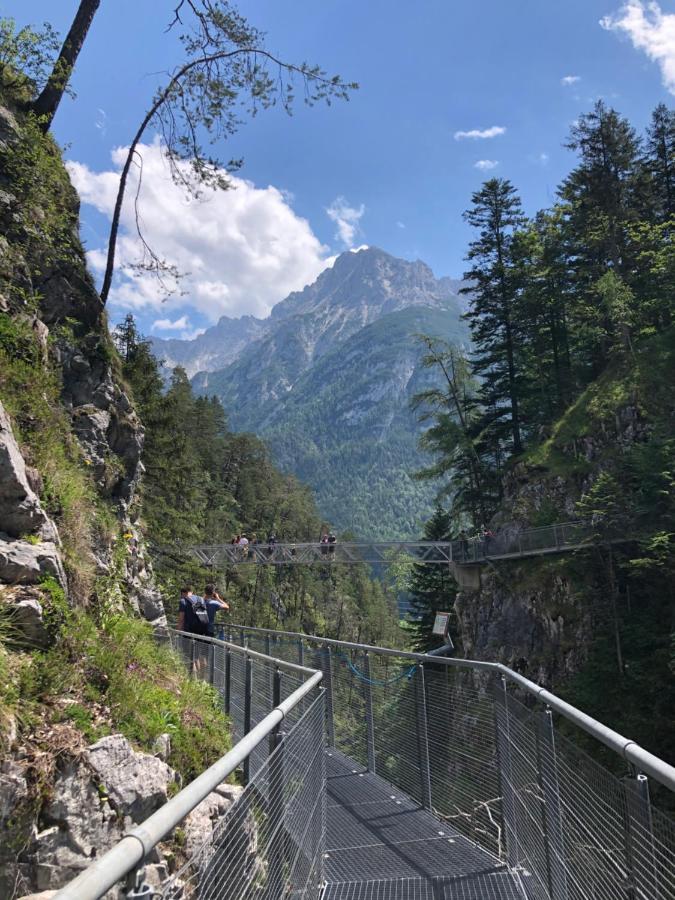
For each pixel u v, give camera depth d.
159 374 34.91
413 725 7.04
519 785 4.74
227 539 66.19
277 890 3.13
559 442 39.78
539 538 32.28
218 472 84.75
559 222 46.97
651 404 35.09
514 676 4.74
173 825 1.88
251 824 2.76
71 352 11.55
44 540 5.60
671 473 26.11
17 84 11.70
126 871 1.60
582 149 44.59
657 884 2.26
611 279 38.69
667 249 37.62
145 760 4.39
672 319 38.56
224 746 6.14
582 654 28.95
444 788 6.27
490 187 46.94
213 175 15.70
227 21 14.73
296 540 97.94
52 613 4.78
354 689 8.70
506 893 4.50
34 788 3.64
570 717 3.34
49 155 11.66
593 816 3.03
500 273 46.59
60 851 3.62
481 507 44.41
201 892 2.05
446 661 6.29
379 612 102.31
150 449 31.48
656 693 24.47
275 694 5.85
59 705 4.27
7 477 5.42
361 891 4.72
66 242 11.59
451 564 37.00
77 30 12.88
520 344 47.47
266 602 75.94
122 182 15.50
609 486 27.50
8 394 7.05
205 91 15.20
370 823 6.23
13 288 8.98
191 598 11.41
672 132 46.53
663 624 26.03
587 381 47.09
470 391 47.81
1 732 3.65
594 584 29.67
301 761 4.02
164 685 6.40
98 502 9.70
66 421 8.80
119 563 9.39
